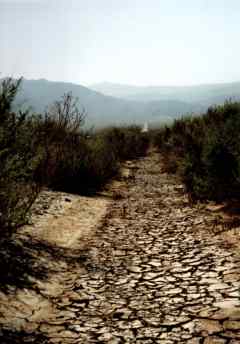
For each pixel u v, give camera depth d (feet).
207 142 35.96
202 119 56.03
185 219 29.40
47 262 19.83
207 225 26.96
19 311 14.69
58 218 28.22
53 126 41.96
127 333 13.43
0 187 17.44
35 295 16.25
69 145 43.68
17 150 19.52
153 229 27.22
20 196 18.85
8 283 16.51
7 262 18.24
